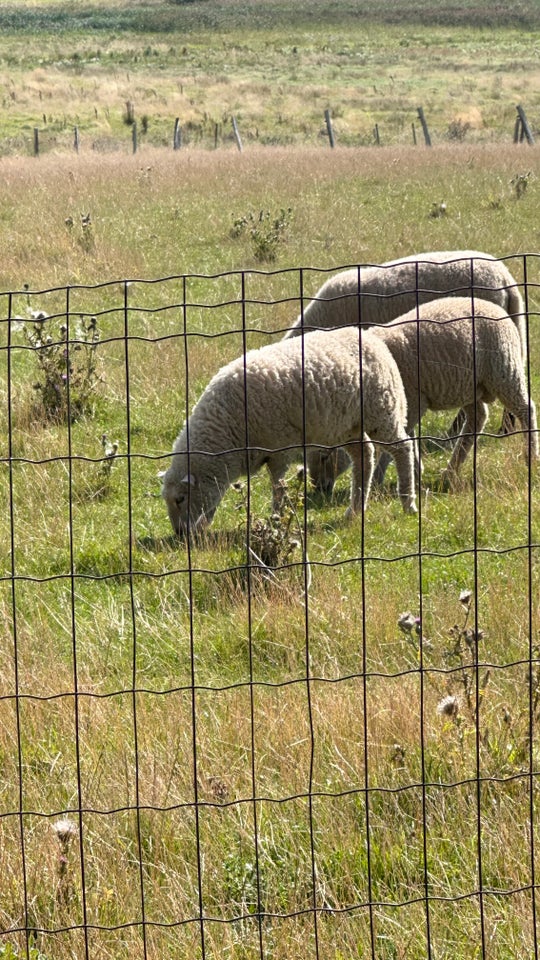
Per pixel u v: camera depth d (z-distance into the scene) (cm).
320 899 577
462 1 11600
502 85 6656
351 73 7319
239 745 696
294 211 2752
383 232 2534
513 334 1262
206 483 1127
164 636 898
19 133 5200
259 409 1101
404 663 823
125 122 5559
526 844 599
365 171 3306
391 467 1346
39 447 1330
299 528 1041
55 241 2428
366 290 1432
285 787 660
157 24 10050
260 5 11538
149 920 565
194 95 6291
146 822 632
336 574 1003
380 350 1130
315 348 1100
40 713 749
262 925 563
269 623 894
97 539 1109
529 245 2356
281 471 1147
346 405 1109
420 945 543
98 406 1488
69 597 984
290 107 5938
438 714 682
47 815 551
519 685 746
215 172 3359
